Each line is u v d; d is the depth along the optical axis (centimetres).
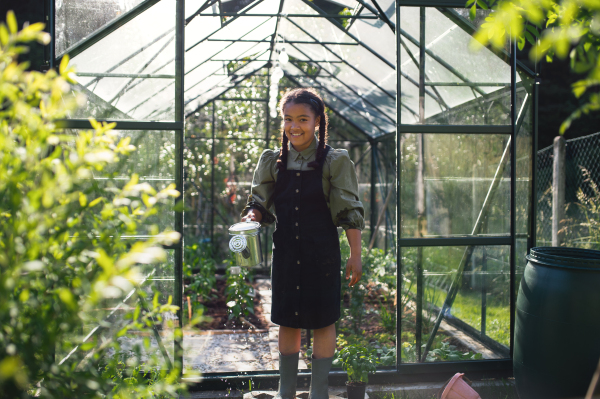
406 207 332
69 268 125
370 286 605
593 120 922
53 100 119
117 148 132
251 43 570
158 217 297
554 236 450
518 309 271
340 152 239
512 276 332
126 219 129
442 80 335
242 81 792
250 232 237
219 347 402
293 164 244
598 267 240
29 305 118
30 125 117
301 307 233
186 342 415
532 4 127
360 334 439
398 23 326
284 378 244
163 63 304
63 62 122
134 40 303
